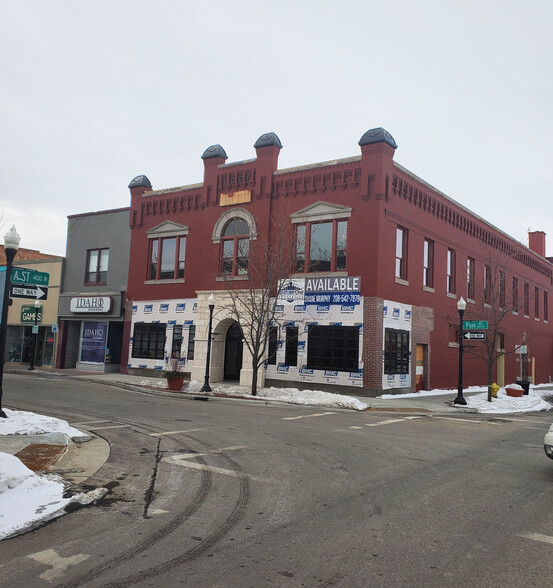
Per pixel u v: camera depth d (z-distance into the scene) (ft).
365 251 71.31
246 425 43.98
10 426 35.83
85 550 17.01
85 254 103.50
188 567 15.78
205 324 84.84
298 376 74.79
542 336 131.95
